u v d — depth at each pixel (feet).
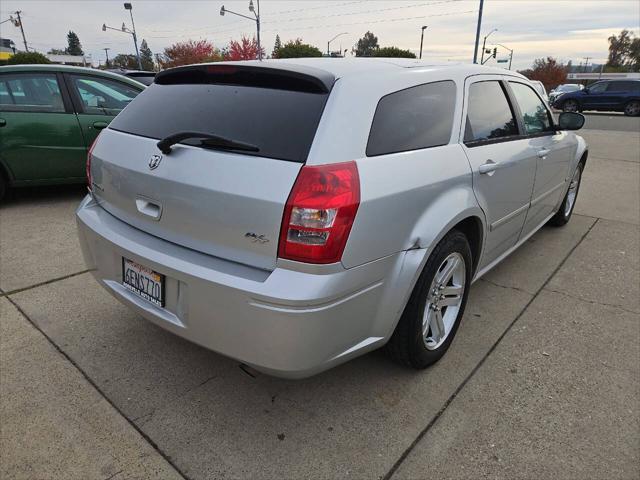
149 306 7.07
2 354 8.64
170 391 7.82
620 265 13.21
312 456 6.57
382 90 6.84
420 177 7.02
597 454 6.63
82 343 9.05
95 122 17.97
